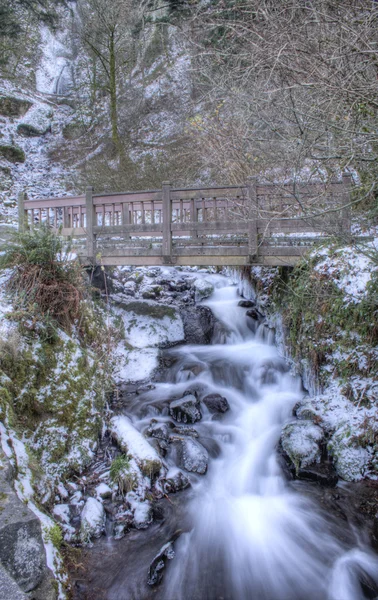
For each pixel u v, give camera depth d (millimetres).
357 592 2916
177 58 16797
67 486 3785
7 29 18422
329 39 4047
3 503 2406
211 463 4340
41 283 4730
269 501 3830
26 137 17625
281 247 5457
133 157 14344
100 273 7109
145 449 4125
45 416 4016
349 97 3818
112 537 3381
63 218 6609
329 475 3848
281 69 4406
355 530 3377
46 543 2674
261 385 5621
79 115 18516
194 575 3084
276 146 6414
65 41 22875
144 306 7133
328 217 4906
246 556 3264
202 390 5543
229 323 7086
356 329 4465
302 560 3215
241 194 5523
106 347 5762
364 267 4547
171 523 3549
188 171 11406
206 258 5797
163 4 15188
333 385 4539
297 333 5375
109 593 2885
